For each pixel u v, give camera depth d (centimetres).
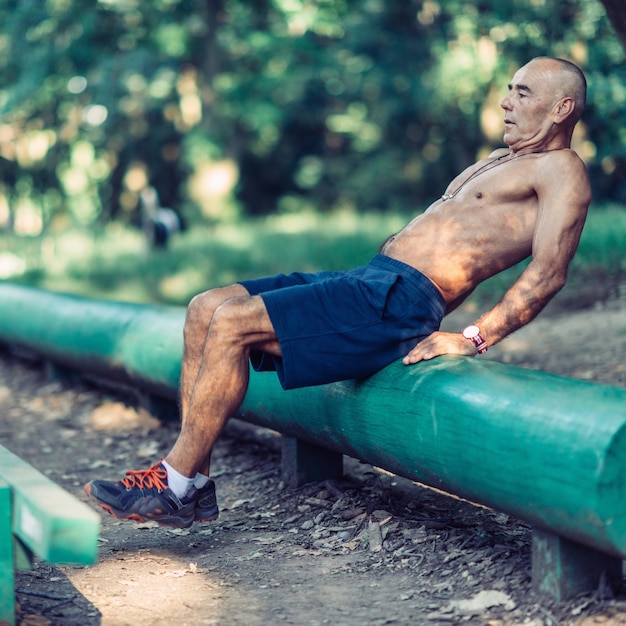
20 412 650
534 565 303
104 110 2548
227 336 339
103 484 344
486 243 349
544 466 275
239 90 2697
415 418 323
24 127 2484
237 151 2995
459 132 2445
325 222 1675
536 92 350
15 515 268
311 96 3078
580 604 292
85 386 699
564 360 620
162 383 533
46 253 1459
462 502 407
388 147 2920
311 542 374
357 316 343
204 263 1306
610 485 263
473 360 329
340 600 318
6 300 751
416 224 360
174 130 2891
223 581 338
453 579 327
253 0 2517
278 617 305
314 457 437
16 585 325
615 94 1069
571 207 333
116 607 313
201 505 357
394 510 394
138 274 1297
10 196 2570
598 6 1038
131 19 2362
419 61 2486
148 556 365
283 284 369
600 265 866
